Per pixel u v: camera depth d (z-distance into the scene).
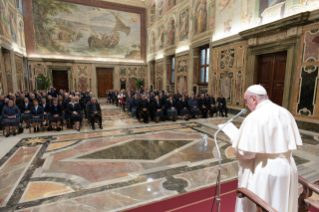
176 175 3.53
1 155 4.51
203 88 12.31
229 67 9.55
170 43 15.41
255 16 7.96
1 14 10.27
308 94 6.25
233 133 1.63
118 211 2.51
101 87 20.16
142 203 2.68
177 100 9.50
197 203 2.65
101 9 18.67
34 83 16.66
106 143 5.41
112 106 13.71
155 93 13.56
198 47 12.24
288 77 6.80
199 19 11.64
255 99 1.66
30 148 5.00
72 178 3.43
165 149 4.91
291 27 6.54
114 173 3.62
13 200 2.77
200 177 3.45
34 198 2.82
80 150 4.86
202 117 9.13
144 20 20.30
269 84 7.94
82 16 18.12
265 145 1.43
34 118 6.43
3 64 10.63
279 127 1.46
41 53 16.92
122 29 19.69
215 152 4.68
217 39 10.25
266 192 1.46
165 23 16.02
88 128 7.19
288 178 1.49
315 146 4.90
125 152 4.71
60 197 2.84
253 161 1.60
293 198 1.54
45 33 16.88
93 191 3.01
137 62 20.59
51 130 6.84
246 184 1.58
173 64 16.02
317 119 6.05
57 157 4.40
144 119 8.11
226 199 2.73
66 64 17.83
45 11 16.66
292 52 6.62
